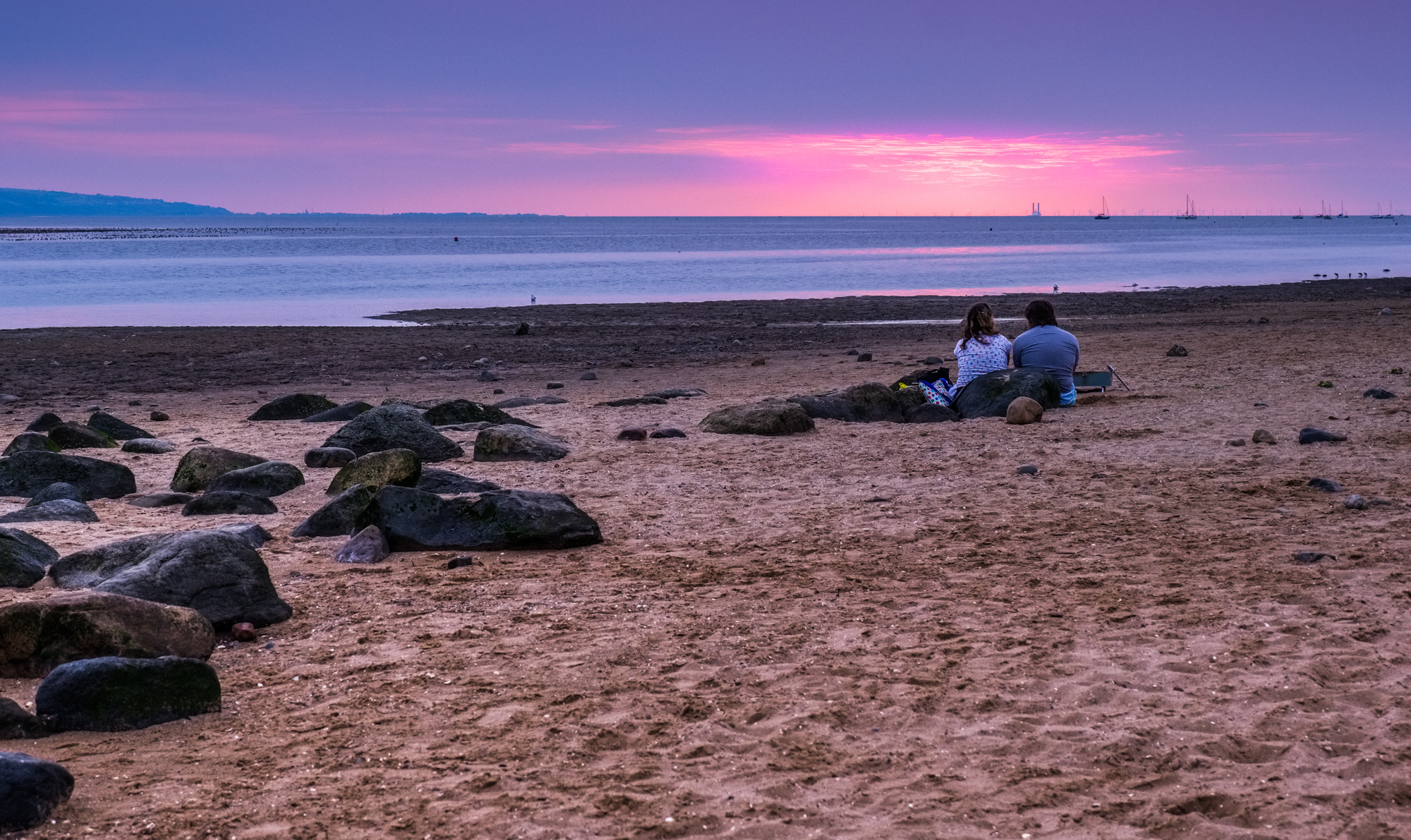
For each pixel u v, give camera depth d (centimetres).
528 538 731
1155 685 467
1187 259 7338
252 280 5366
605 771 391
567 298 4206
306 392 1814
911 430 1190
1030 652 511
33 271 6262
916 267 6309
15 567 630
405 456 905
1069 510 811
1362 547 672
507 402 1515
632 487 935
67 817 359
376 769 397
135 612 512
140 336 2781
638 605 604
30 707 461
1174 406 1298
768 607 595
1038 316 1362
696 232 19725
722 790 375
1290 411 1225
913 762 397
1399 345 2031
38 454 945
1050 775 384
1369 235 15800
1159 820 348
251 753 416
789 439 1153
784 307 3622
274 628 578
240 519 829
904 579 647
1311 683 461
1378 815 350
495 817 355
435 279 5369
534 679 490
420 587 649
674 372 2030
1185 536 722
